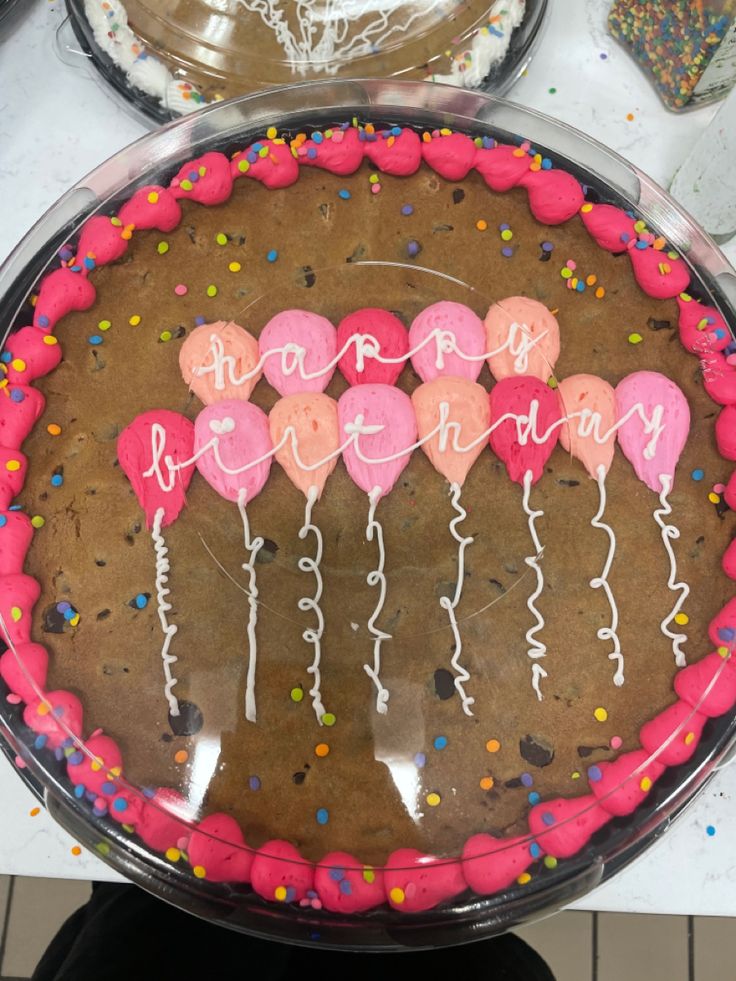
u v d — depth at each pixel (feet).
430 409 1.13
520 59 1.37
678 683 1.08
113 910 1.37
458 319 1.16
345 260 1.20
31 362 1.13
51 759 1.05
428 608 1.10
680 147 1.44
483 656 1.09
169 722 1.06
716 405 1.16
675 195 1.37
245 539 1.11
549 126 1.23
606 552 1.12
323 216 1.22
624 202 1.22
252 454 1.11
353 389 1.13
